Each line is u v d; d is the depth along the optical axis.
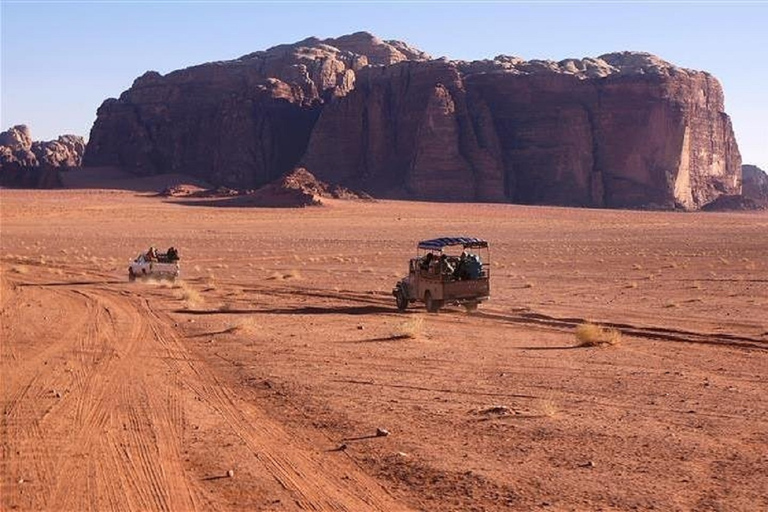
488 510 9.54
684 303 32.69
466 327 26.31
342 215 154.12
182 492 10.27
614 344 21.98
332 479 10.75
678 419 13.73
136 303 33.81
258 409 14.73
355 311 31.39
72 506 9.78
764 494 9.96
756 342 22.55
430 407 14.75
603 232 112.00
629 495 9.98
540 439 12.55
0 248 77.94
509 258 62.91
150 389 16.47
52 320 27.91
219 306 33.06
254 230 114.00
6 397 15.80
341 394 15.88
